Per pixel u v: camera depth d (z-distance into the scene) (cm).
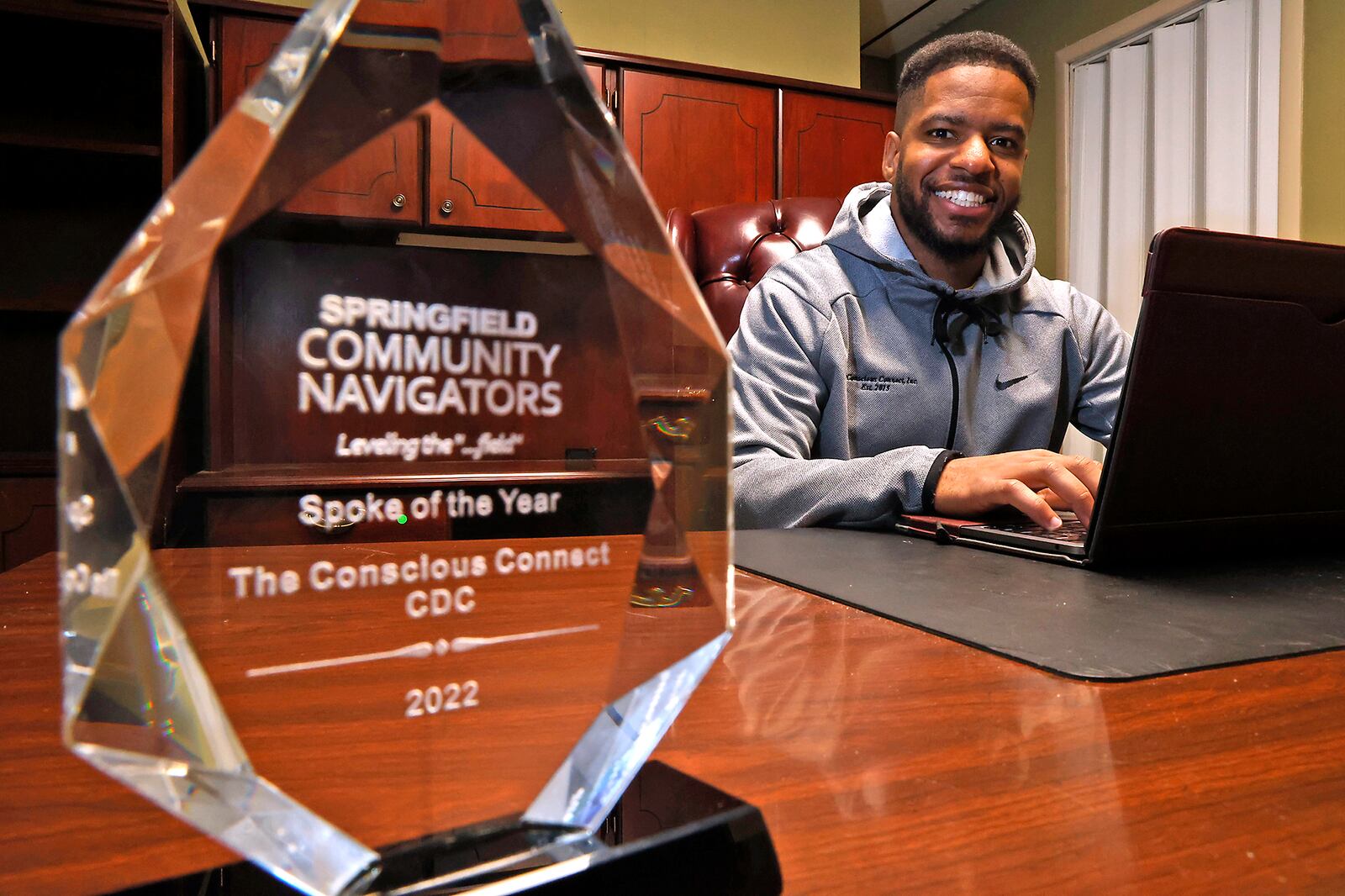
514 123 17
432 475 17
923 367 125
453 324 17
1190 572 56
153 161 175
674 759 24
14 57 182
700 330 19
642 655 19
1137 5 272
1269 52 236
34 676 34
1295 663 35
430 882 16
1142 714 28
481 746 18
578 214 18
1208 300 51
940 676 33
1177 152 261
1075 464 79
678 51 262
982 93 125
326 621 16
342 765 16
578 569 19
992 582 52
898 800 21
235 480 15
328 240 16
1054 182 304
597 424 19
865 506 86
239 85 184
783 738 26
